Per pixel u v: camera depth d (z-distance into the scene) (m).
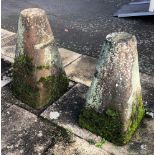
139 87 2.78
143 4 6.00
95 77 2.65
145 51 4.42
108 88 2.58
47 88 3.13
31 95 3.12
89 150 2.70
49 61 3.06
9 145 2.75
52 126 2.95
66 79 3.41
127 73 2.49
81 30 5.07
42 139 2.82
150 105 3.24
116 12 5.81
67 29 5.10
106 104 2.64
